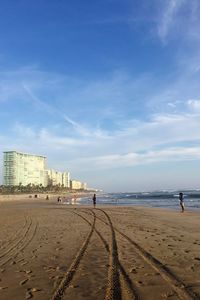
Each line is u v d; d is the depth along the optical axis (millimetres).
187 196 108062
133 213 32156
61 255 10977
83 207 48781
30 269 9070
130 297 6367
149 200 86438
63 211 37938
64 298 6453
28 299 6465
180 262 9359
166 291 6652
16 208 52125
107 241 13680
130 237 14781
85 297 6469
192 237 14664
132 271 8422
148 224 21016
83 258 10344
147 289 6836
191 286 6957
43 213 35125
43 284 7496
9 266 9523
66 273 8445
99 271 8531
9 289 7203
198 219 24891
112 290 6852
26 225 22125
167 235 15406
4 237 16141
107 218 26016
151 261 9578
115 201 85562
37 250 12109
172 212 33812
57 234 16688
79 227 19719
